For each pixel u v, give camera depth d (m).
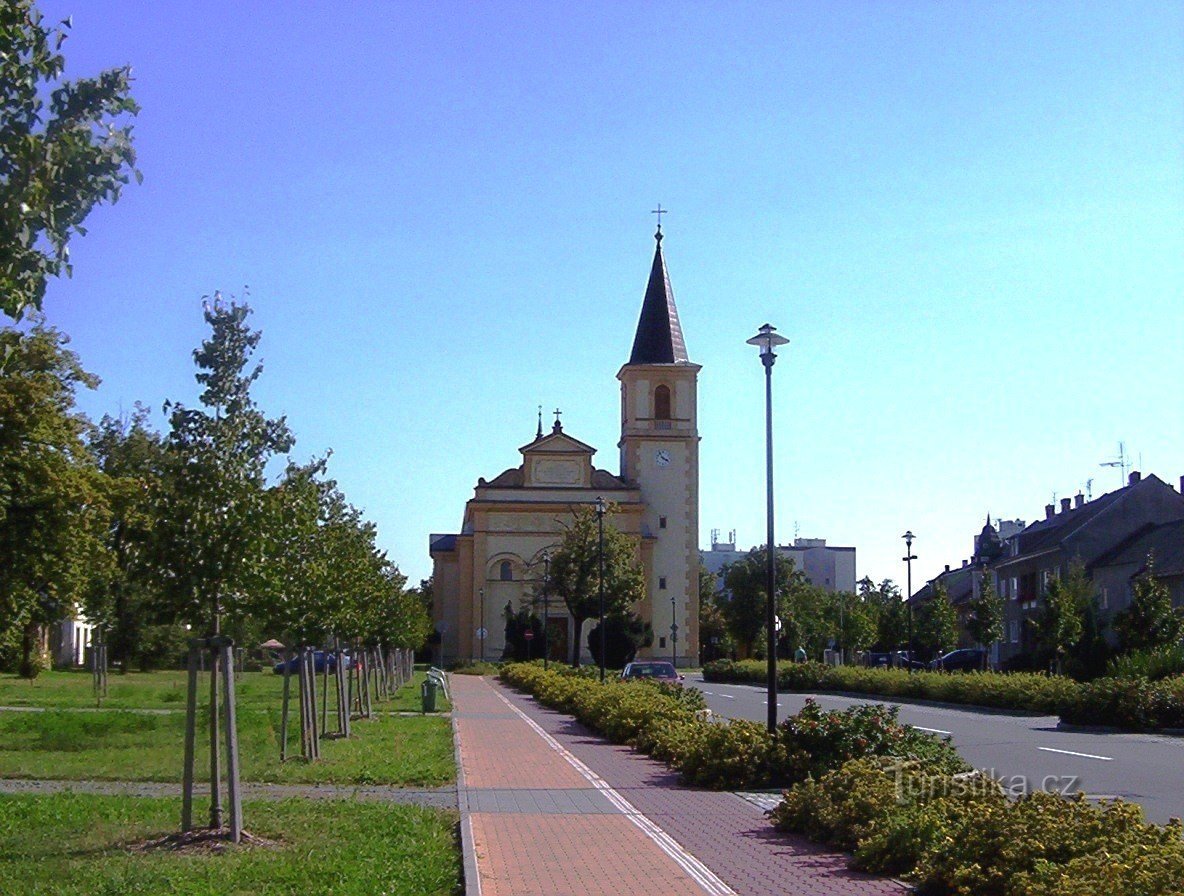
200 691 47.00
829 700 46.03
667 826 14.67
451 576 91.75
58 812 14.76
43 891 10.16
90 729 27.41
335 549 24.39
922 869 10.76
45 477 32.53
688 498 86.31
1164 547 56.94
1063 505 84.69
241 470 12.89
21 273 6.01
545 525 85.12
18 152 5.94
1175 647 38.59
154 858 11.76
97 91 6.23
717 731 19.17
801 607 95.56
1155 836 9.64
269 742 25.75
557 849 13.05
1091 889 8.26
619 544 75.06
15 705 37.56
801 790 14.29
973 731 30.55
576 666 61.84
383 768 20.80
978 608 57.97
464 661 82.38
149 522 12.70
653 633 84.12
